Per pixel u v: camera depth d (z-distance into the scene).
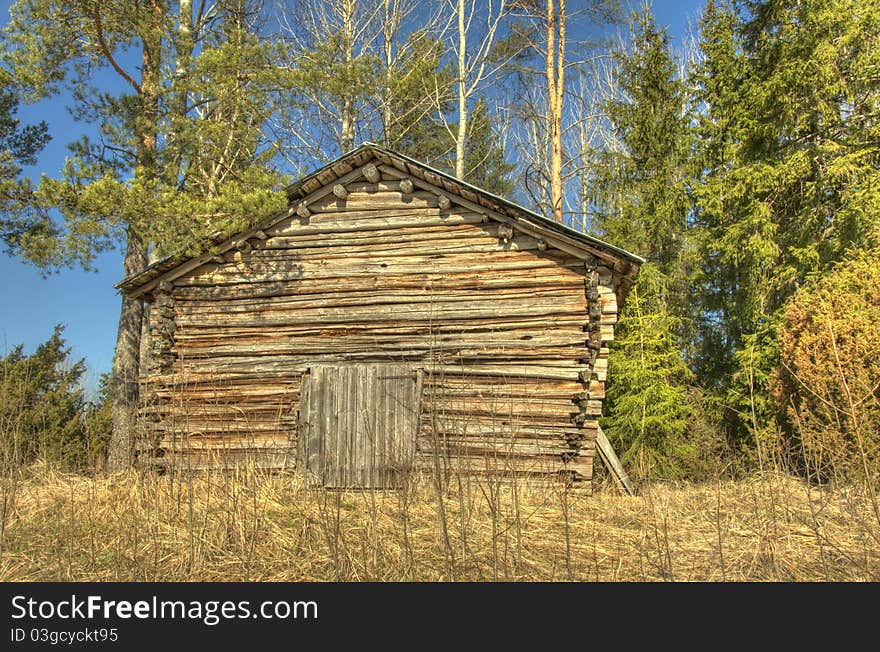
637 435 14.00
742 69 17.81
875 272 10.74
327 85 12.06
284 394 9.46
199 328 9.95
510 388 8.91
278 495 7.43
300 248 9.92
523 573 5.02
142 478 6.70
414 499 6.71
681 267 18.59
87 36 10.57
